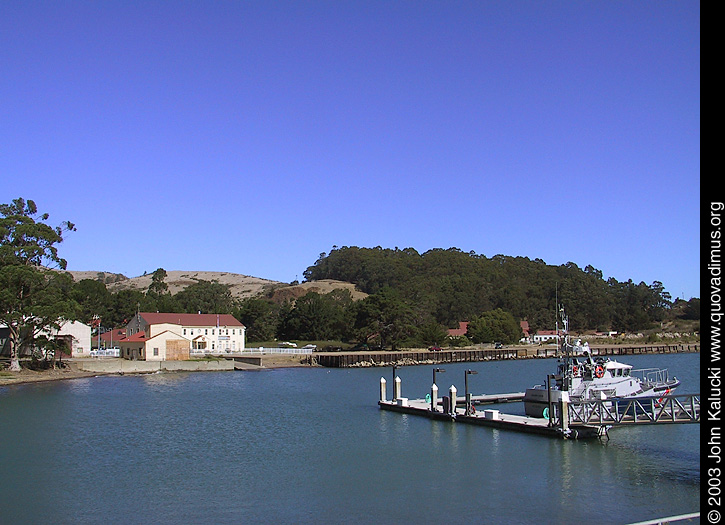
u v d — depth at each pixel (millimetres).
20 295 102875
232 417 62531
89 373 110812
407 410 63906
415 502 33906
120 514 32188
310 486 36969
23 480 38344
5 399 75750
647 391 61969
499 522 30781
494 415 53438
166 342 128750
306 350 156500
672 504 33219
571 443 46844
